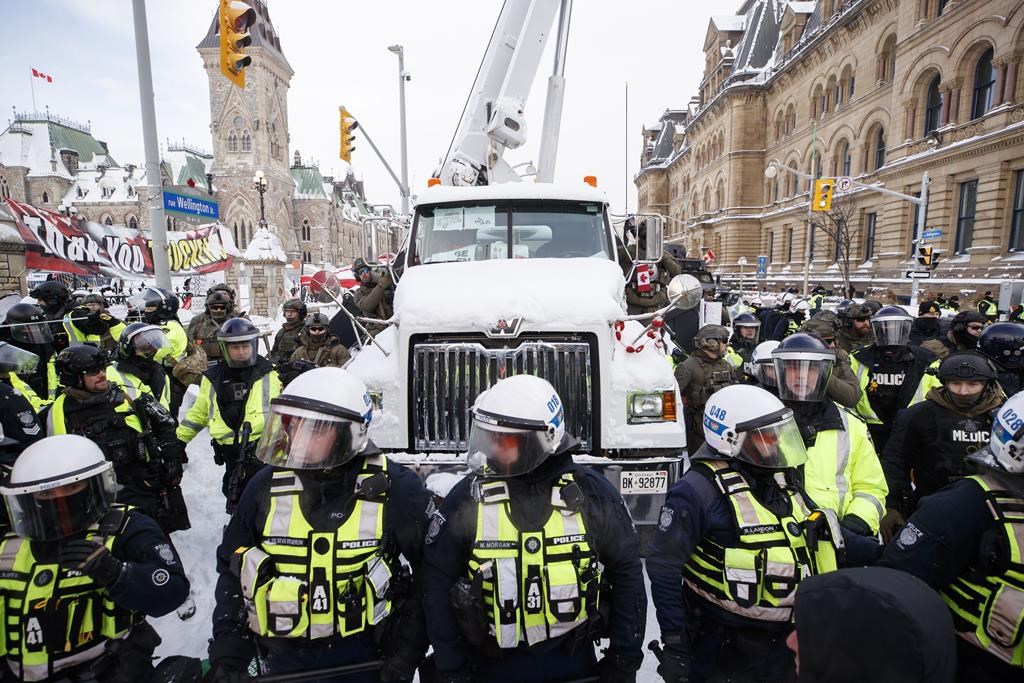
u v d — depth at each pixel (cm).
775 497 208
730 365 477
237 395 371
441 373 380
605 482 204
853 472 262
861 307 541
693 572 218
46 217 830
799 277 3856
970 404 296
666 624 199
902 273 2786
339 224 9075
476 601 185
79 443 188
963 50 2453
